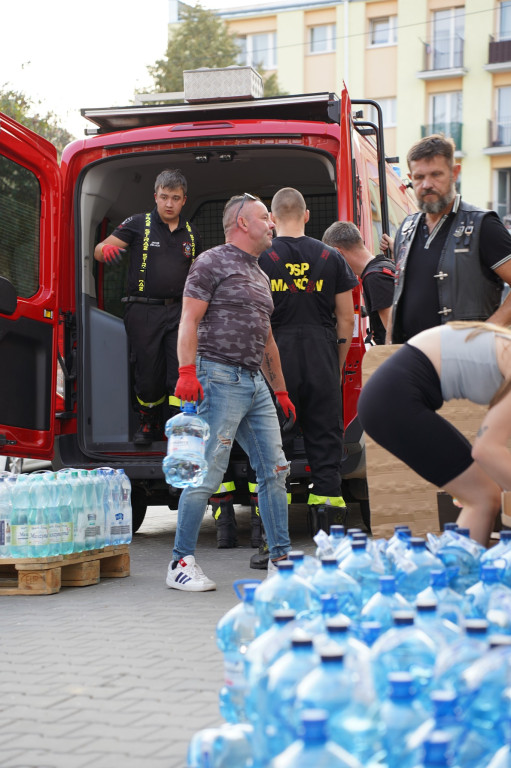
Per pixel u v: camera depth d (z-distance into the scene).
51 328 6.34
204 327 5.09
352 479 6.78
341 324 5.91
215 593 5.05
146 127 7.09
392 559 2.94
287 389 5.73
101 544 5.48
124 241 6.64
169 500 7.28
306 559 2.80
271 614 2.46
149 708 3.17
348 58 38.53
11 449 5.97
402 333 4.82
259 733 1.97
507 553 2.93
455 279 4.62
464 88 37.47
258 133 6.62
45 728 3.01
